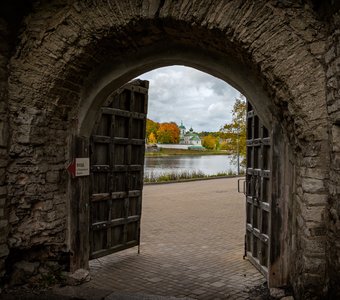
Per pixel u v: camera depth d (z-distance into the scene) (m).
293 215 4.06
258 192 5.07
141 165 6.11
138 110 6.04
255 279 4.86
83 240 4.87
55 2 4.21
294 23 3.63
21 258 4.46
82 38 4.16
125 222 5.82
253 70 4.18
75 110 4.81
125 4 4.01
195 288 4.55
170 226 8.52
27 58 4.27
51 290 4.33
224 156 71.81
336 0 3.23
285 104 3.82
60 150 4.73
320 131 3.56
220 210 10.94
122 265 5.49
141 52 4.70
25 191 4.35
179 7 3.89
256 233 5.19
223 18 3.78
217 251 6.32
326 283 3.52
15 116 4.28
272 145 4.25
